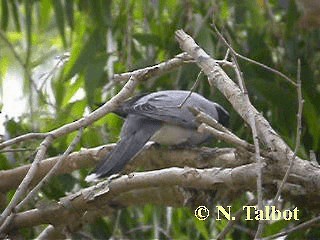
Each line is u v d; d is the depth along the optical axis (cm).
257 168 643
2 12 1234
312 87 1207
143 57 1255
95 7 1199
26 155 1061
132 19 1210
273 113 1172
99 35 1191
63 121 1128
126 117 987
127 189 816
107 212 922
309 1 884
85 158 904
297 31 1229
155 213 1116
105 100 1206
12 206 709
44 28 1292
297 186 814
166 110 976
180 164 921
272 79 1216
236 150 771
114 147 918
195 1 1230
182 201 885
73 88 1218
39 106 1185
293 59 1227
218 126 734
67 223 855
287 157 733
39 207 848
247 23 1276
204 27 1159
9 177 907
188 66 1170
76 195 841
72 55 1205
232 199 855
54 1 1188
